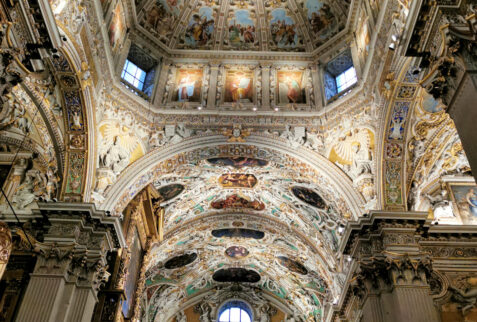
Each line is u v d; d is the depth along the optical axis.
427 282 13.54
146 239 20.59
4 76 7.56
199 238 24.92
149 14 19.70
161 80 19.00
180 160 17.66
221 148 17.75
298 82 19.39
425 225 14.45
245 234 24.83
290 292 28.59
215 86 19.05
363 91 16.84
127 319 17.38
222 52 20.11
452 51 7.78
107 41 16.22
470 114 7.47
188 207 22.42
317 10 20.25
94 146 15.61
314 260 22.50
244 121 17.92
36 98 14.55
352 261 16.03
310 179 17.62
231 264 28.41
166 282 27.72
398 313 12.82
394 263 13.54
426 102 14.62
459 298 14.16
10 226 14.41
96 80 15.77
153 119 17.81
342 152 16.86
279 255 25.58
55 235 13.98
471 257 14.94
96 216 14.37
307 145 17.41
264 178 20.23
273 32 20.83
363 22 17.58
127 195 16.44
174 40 20.34
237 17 20.97
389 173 15.39
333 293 21.17
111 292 15.10
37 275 13.20
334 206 18.17
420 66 8.91
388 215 14.28
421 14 8.46
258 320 30.14
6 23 7.53
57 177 15.25
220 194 22.22
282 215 22.42
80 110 15.15
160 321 29.38
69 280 13.47
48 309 12.62
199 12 20.80
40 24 8.71
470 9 7.94
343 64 19.19
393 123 15.21
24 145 15.51
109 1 16.66
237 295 30.83
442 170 15.96
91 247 14.25
